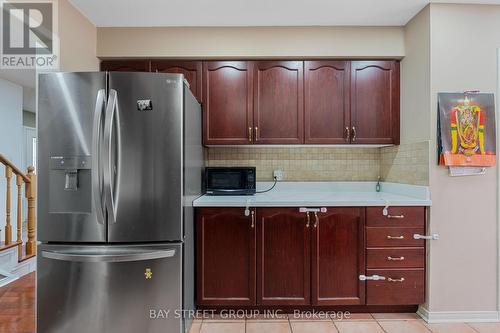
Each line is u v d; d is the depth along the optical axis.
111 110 1.68
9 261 2.98
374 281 2.18
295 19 2.35
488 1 2.11
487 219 2.14
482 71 2.15
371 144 2.53
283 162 2.85
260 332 2.01
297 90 2.52
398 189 2.54
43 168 1.73
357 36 2.46
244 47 2.46
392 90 2.52
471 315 2.15
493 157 2.12
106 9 2.19
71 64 2.12
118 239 1.73
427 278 2.16
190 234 2.03
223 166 2.82
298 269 2.19
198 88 2.51
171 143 1.76
